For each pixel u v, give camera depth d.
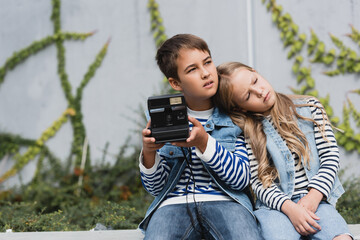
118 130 4.35
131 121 4.33
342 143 3.69
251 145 1.66
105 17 4.46
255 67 3.96
